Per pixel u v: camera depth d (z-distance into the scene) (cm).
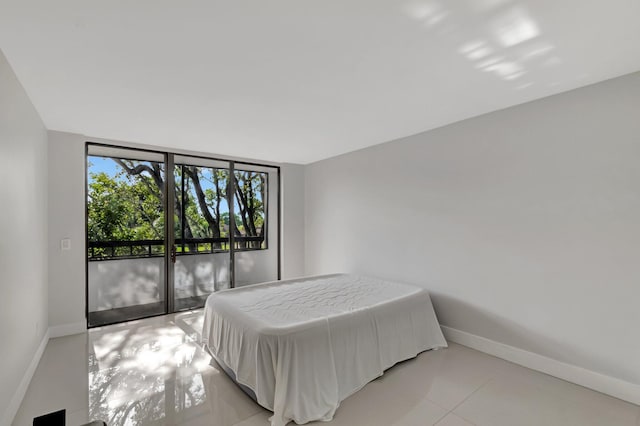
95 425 112
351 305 276
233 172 502
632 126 218
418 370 269
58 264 343
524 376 256
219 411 212
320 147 436
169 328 373
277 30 164
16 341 214
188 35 168
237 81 225
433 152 349
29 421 202
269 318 240
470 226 314
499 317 291
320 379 216
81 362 283
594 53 192
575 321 245
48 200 337
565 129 249
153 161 429
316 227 539
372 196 429
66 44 174
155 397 229
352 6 145
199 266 464
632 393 217
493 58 197
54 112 286
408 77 222
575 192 244
